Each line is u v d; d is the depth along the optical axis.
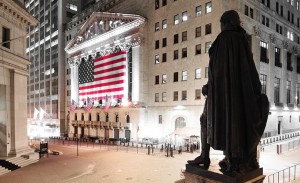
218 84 4.38
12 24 29.45
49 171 24.36
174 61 43.91
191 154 33.09
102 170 24.53
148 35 49.12
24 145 30.97
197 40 40.53
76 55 67.69
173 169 24.39
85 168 25.66
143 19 48.16
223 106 4.31
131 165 26.70
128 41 50.38
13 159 27.23
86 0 79.69
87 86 62.91
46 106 83.31
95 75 59.03
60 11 76.50
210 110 4.50
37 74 90.88
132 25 49.41
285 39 52.91
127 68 51.53
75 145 47.78
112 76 53.81
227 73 4.25
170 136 43.56
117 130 53.50
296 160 26.97
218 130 4.33
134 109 48.53
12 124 28.89
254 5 43.09
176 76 43.66
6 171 23.91
